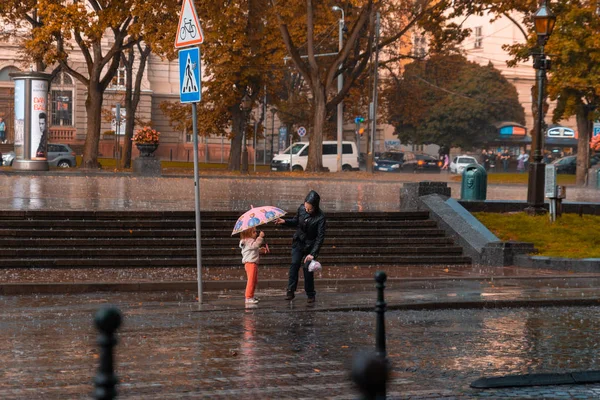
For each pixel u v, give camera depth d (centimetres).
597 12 6022
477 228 2317
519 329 1285
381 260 2177
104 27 5006
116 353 1023
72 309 1382
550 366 1010
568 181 6481
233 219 2220
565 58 5684
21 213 2059
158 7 4891
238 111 6322
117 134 6081
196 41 1420
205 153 8869
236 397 811
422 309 1477
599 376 943
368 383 312
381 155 9456
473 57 11106
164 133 8594
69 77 8012
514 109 10306
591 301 1579
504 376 909
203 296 1575
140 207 2403
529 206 2722
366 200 3219
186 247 2062
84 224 2075
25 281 1634
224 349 1066
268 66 6116
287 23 5603
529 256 2192
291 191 3716
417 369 974
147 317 1306
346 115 8969
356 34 5500
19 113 4769
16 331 1166
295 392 835
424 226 2377
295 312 1398
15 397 791
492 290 1702
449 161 9925
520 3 5581
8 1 5147
